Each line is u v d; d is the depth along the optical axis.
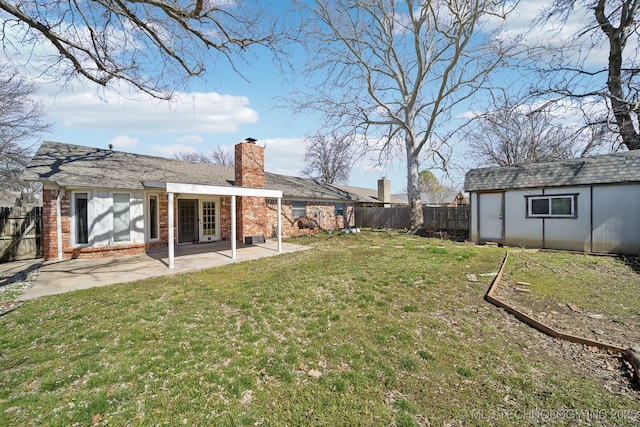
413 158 15.69
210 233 12.70
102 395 2.44
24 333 3.63
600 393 2.48
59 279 6.24
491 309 4.43
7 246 8.70
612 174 8.95
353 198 20.56
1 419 2.16
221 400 2.39
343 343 3.38
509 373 2.78
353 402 2.38
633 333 3.55
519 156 18.16
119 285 5.80
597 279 6.08
